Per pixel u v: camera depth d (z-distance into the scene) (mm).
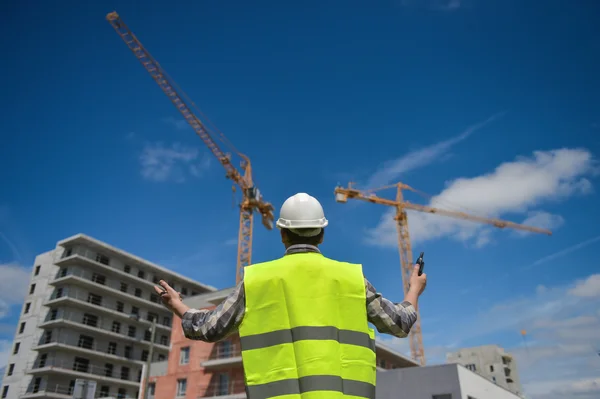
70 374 56875
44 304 60562
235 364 36906
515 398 41844
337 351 2119
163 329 69188
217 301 43500
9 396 57906
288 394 2025
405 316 2355
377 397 33219
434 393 31250
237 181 78438
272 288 2254
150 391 41062
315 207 2578
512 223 91125
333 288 2258
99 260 65625
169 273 72500
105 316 63188
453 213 86812
